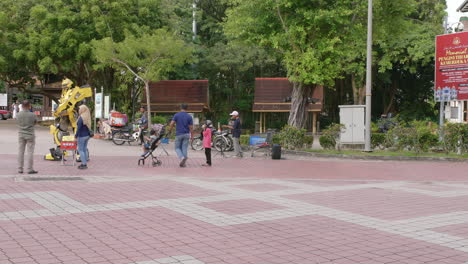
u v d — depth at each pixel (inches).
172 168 558.3
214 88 1771.7
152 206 320.2
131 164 587.5
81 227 260.2
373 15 871.1
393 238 247.4
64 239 235.8
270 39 843.4
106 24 1241.4
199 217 289.1
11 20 1323.8
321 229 265.3
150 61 1129.4
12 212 293.7
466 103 1226.0
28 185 398.3
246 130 1641.2
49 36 1249.4
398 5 848.3
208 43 1795.0
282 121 1754.4
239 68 1606.8
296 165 633.6
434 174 558.9
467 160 709.3
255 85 1593.3
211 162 639.8
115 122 912.3
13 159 589.6
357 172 567.2
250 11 865.5
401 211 320.2
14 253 211.3
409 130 786.2
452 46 867.4
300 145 839.1
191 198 353.7
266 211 311.4
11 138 922.1
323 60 854.5
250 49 1574.8
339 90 1785.2
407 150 813.2
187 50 1140.5
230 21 926.4
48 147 770.2
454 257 214.2
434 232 261.1
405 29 918.4
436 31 1432.1
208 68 1653.5
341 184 453.1
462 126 761.6
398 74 1722.4
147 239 238.4
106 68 1376.7
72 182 422.3
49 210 301.4
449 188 437.7
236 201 345.4
